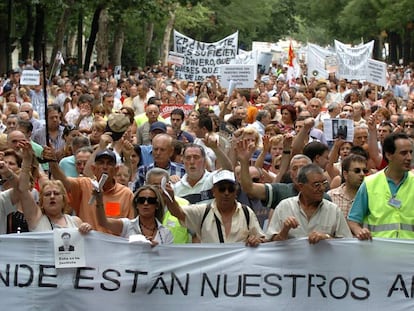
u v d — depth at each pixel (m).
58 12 44.91
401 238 8.85
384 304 8.75
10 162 10.50
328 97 26.55
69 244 8.73
